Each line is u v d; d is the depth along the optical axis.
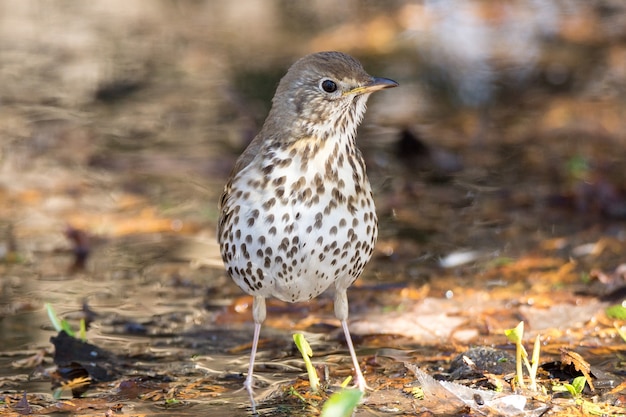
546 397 8.32
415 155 17.02
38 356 9.83
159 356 9.88
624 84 20.52
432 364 9.41
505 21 25.83
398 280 11.99
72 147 17.81
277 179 8.54
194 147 17.81
